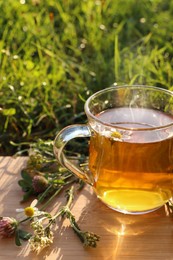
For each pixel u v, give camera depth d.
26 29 1.14
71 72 1.01
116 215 0.56
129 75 0.98
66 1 1.26
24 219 0.54
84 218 0.55
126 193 0.51
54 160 0.65
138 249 0.51
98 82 1.00
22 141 0.85
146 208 0.53
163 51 1.13
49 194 0.59
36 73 0.97
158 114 0.55
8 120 0.87
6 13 1.20
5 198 0.58
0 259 0.50
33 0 1.22
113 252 0.51
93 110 0.54
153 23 1.26
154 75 1.03
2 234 0.52
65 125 0.88
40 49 1.06
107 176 0.51
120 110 0.56
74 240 0.52
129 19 1.24
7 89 0.94
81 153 0.81
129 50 1.11
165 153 0.50
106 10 1.30
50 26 1.14
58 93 0.94
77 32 1.19
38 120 0.87
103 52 1.14
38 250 0.51
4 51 0.99
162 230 0.54
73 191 0.59
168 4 1.35
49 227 0.52
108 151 0.50
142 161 0.49
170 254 0.51
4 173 0.63
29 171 0.63
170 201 0.56
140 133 0.50
